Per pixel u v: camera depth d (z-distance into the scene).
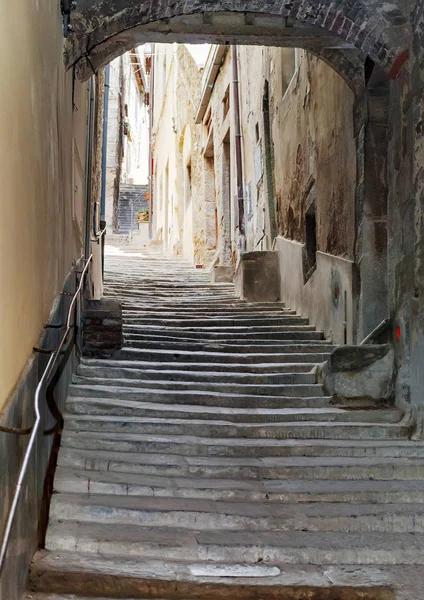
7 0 2.94
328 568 3.79
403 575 3.72
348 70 7.16
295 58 10.45
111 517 4.13
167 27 6.83
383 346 6.27
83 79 6.88
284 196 11.15
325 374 6.45
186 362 7.29
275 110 11.86
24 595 3.37
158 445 5.11
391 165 6.42
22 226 3.36
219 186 16.70
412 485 4.72
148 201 35.69
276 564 3.81
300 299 9.84
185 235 21.33
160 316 9.49
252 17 6.81
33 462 3.65
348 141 7.64
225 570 3.68
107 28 5.88
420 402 5.62
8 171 2.97
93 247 9.19
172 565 3.69
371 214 7.09
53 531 3.89
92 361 6.91
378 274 7.05
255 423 5.72
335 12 6.05
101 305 7.47
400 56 6.00
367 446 5.27
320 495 4.51
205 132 18.58
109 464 4.77
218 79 17.06
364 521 4.23
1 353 2.80
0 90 2.76
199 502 4.36
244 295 11.23
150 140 33.78
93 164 9.20
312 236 9.62
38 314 3.96
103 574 3.52
